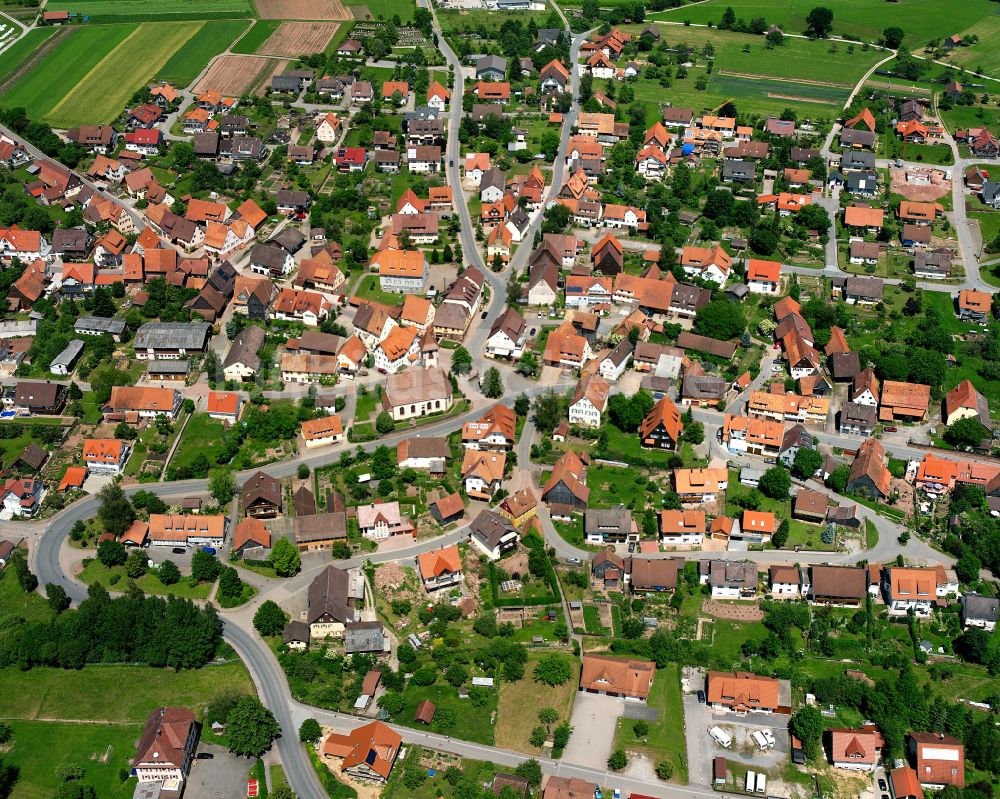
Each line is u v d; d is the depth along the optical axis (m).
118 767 198.50
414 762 198.00
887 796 196.50
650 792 194.25
